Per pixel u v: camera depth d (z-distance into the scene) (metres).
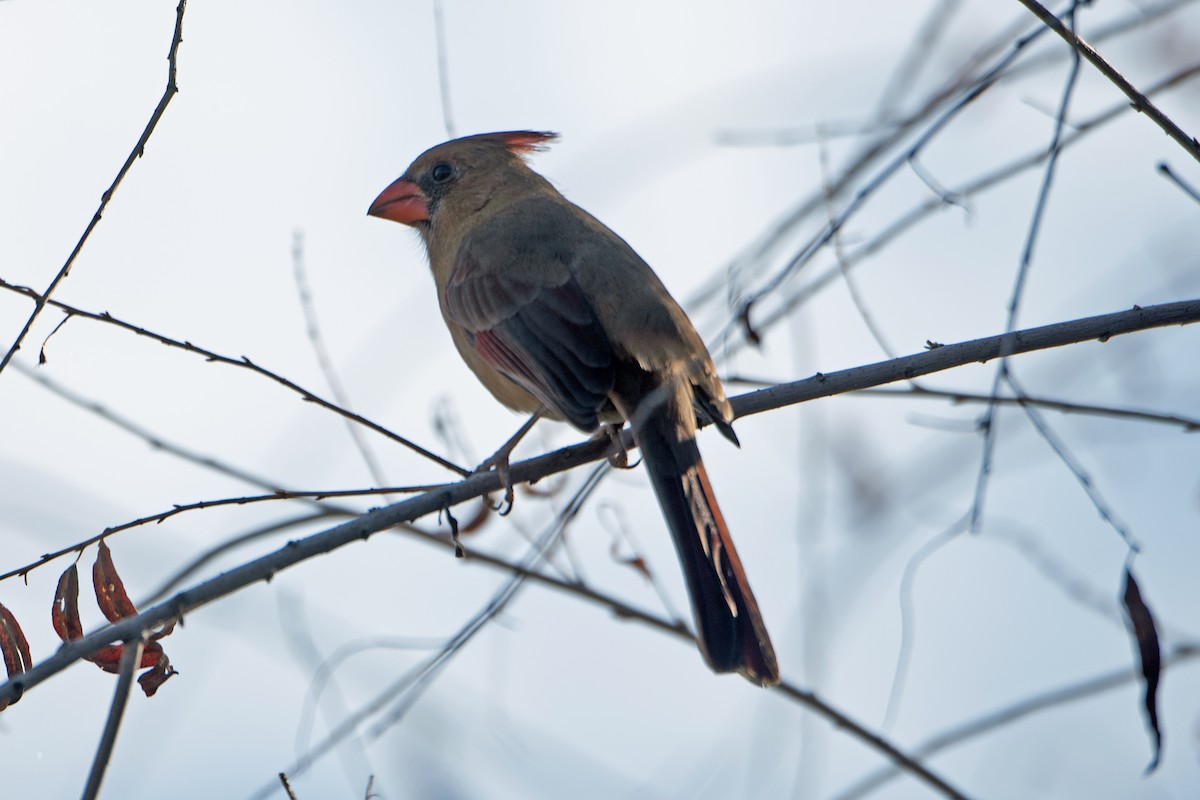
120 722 6.29
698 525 8.48
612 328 9.20
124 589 7.28
